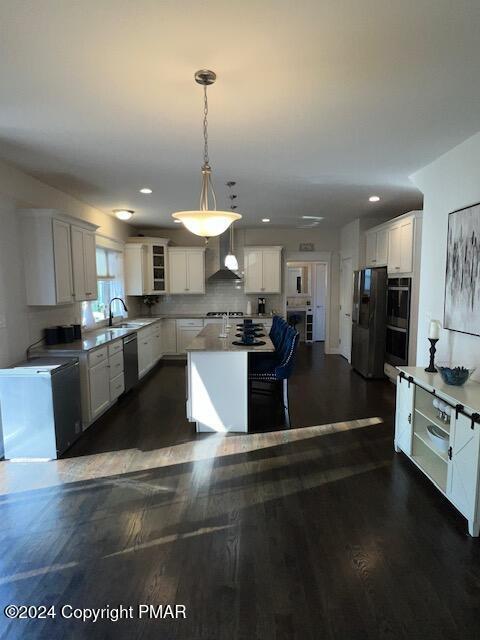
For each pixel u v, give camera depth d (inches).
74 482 110.3
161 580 73.8
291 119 100.3
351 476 113.4
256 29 64.2
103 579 74.1
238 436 143.6
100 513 95.3
